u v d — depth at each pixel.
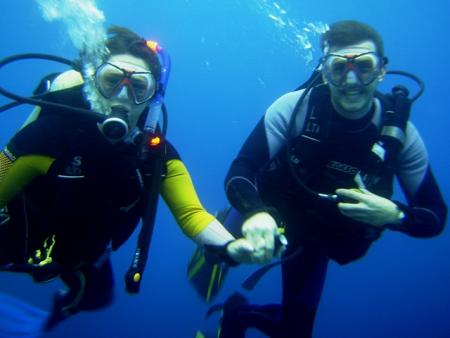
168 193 1.31
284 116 1.49
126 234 1.42
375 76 1.38
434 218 1.41
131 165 1.26
